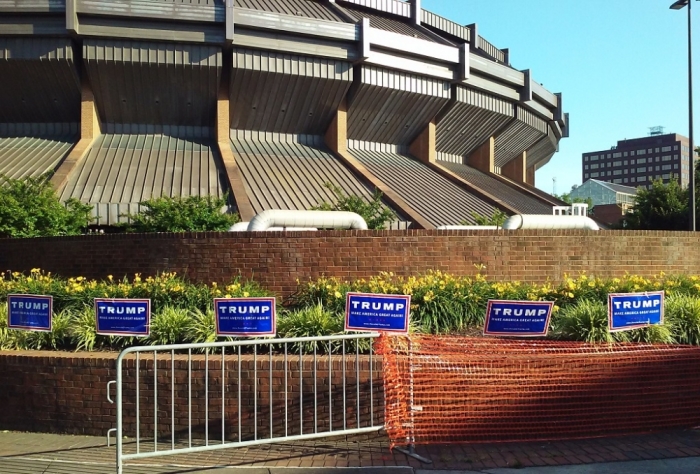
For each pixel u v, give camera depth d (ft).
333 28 89.81
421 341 26.63
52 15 81.66
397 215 80.18
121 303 25.68
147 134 93.56
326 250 39.65
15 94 88.53
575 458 22.03
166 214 62.75
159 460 22.71
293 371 25.80
